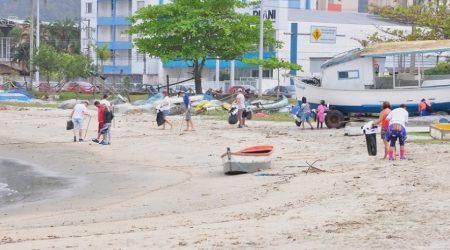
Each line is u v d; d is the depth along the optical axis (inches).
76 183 1096.8
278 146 1419.8
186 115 1791.3
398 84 1728.6
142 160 1336.1
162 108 1840.6
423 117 1627.7
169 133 1728.6
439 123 1492.4
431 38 2356.1
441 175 914.1
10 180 1139.9
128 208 856.3
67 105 2608.3
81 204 907.4
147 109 2397.9
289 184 960.9
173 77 4648.1
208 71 4407.0
